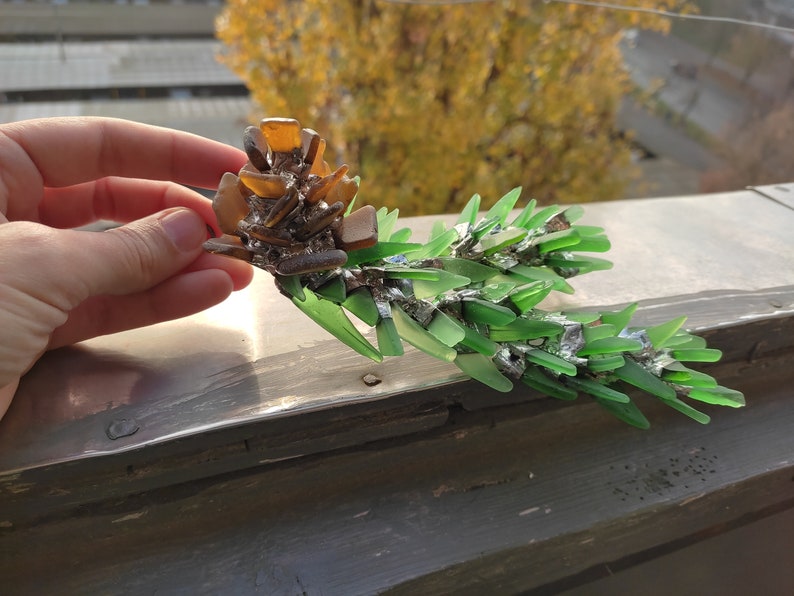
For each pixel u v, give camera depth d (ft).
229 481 0.76
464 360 0.73
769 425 1.02
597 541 0.88
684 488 0.90
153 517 0.74
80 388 0.72
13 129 0.75
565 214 0.85
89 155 0.80
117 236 0.65
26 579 0.70
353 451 0.81
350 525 0.79
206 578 0.72
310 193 0.61
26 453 0.63
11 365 0.58
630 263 1.09
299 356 0.79
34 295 0.57
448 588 0.80
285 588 0.72
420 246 0.67
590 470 0.91
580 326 0.74
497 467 0.88
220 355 0.79
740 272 1.08
